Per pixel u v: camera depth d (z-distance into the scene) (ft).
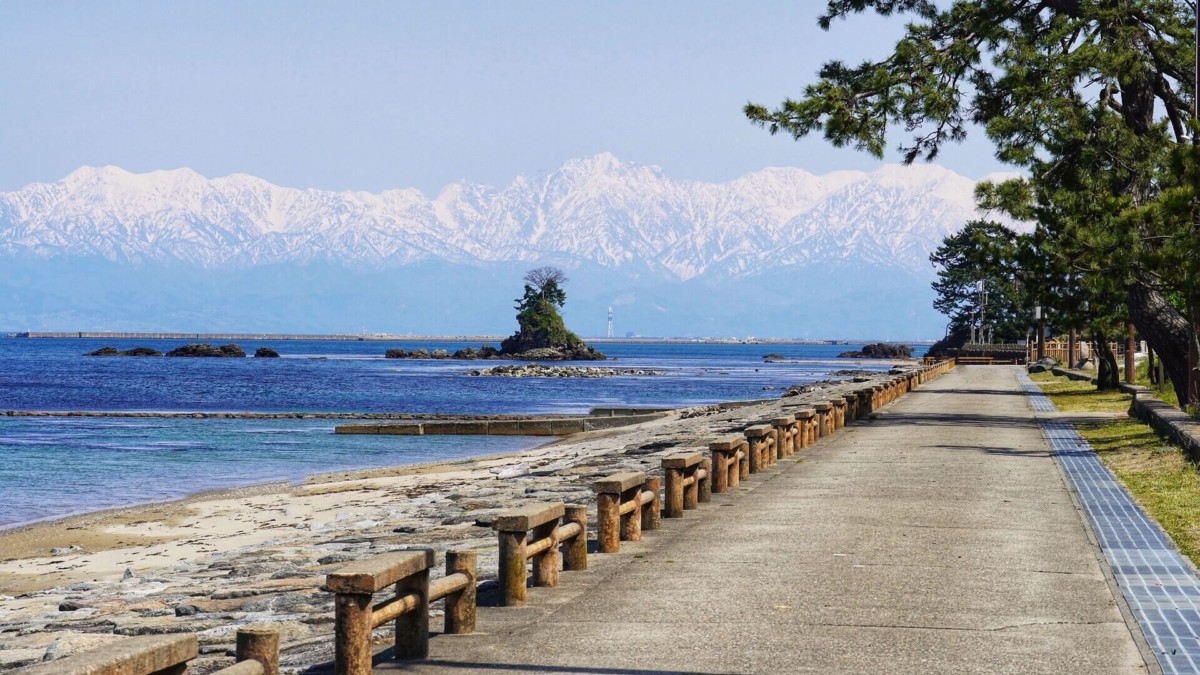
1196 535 56.13
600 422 216.74
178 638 24.18
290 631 42.88
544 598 43.14
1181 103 135.74
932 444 108.78
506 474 120.16
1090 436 116.37
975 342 595.88
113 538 93.15
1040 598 42.47
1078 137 123.65
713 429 143.64
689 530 58.75
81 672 21.68
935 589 44.09
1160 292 130.00
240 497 119.34
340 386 423.64
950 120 133.28
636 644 36.24
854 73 134.62
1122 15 129.18
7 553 87.25
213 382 445.37
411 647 34.86
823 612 40.40
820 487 76.43
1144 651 35.06
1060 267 138.31
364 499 110.63
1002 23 136.56
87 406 301.43
